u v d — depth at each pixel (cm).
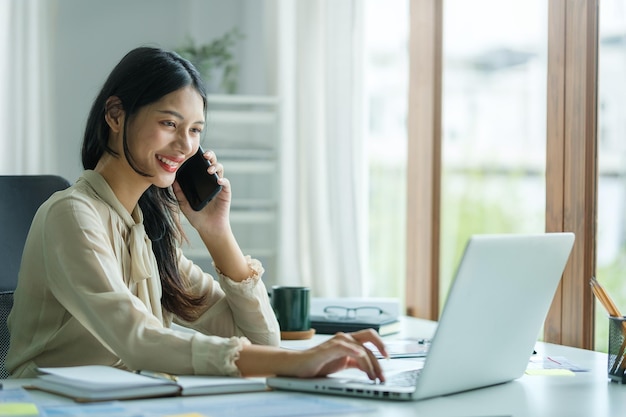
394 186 372
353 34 365
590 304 243
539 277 161
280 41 423
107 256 166
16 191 212
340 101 365
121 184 182
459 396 152
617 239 236
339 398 144
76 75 463
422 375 143
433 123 331
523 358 170
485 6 324
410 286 347
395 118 375
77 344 176
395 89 375
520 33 300
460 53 334
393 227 372
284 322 234
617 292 236
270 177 447
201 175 199
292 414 129
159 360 154
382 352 154
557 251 164
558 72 253
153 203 194
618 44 236
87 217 168
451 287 140
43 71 422
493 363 160
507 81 307
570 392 158
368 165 371
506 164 307
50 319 177
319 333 247
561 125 251
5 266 204
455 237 334
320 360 150
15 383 153
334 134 367
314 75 388
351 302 267
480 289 146
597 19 241
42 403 134
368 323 243
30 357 177
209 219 201
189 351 154
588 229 243
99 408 130
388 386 147
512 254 150
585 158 242
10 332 190
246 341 157
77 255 163
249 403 137
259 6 457
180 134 177
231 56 456
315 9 388
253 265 206
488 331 153
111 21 469
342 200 364
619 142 235
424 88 337
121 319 157
